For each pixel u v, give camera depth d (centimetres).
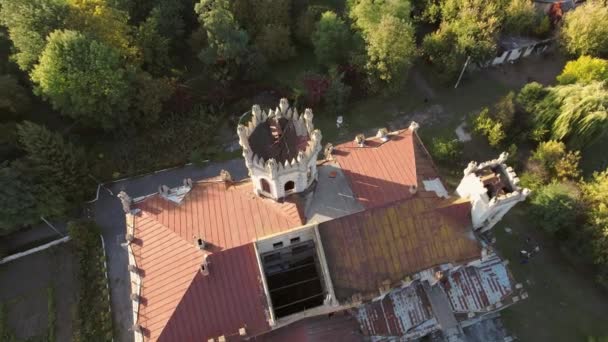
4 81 7200
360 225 5147
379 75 8350
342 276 5109
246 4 9019
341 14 9856
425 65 9550
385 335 5491
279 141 4981
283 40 8938
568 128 7550
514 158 7925
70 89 6944
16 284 6619
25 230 7044
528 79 9462
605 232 6425
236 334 4819
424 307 5625
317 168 5575
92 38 7188
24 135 6291
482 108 8912
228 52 7988
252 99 8712
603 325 6594
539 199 6931
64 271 6744
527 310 6650
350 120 8606
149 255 5184
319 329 5281
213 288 4816
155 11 8481
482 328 6400
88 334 6219
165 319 4741
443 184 5762
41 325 6312
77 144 7881
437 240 5316
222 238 4994
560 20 9488
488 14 8869
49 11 6950
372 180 5422
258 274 4912
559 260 7138
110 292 6569
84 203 7338
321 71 9206
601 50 9188
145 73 7825
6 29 8031
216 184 5719
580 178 7781
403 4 8475
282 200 5241
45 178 6600
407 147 5838
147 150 7919
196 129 8144
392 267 5216
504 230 7381
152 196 5709
